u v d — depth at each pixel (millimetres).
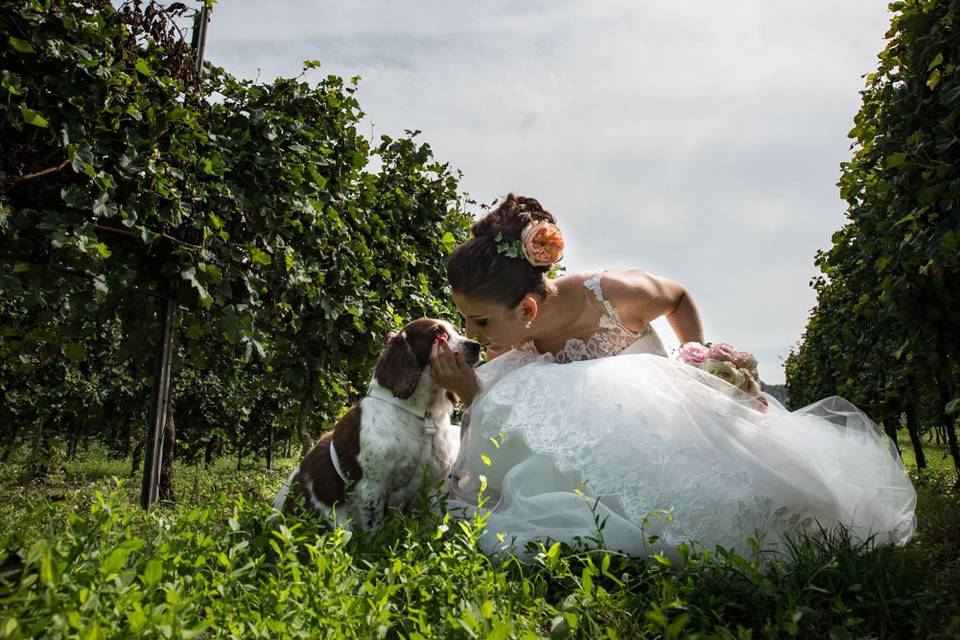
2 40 3719
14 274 4066
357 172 6977
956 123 5062
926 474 8680
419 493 3615
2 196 3742
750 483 3006
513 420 3359
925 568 2844
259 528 3266
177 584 2096
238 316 5090
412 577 2396
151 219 4625
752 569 2488
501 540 3090
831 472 3330
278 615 2064
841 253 7883
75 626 1630
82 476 11438
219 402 13680
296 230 5973
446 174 8523
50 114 3902
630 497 3025
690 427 3158
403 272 7684
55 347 5250
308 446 6676
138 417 12445
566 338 3791
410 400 3834
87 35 4023
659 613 2020
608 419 3176
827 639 2266
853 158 6891
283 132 5656
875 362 7895
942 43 5105
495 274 3463
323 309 6324
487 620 1978
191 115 4680
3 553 2119
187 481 9117
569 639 2082
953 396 6852
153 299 5023
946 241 4680
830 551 2822
